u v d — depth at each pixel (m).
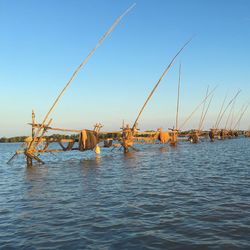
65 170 26.33
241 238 8.84
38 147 30.28
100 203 13.45
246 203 12.64
